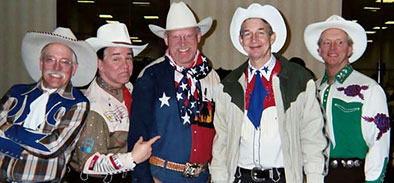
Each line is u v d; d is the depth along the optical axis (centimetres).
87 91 242
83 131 220
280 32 236
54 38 218
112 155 215
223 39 575
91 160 217
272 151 218
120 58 241
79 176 228
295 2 570
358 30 256
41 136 206
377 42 571
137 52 277
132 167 214
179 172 238
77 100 218
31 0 597
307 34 284
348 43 254
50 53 218
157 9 585
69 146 213
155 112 237
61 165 211
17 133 204
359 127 237
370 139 235
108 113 231
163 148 237
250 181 221
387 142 234
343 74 248
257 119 221
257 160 220
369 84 238
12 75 602
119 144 232
